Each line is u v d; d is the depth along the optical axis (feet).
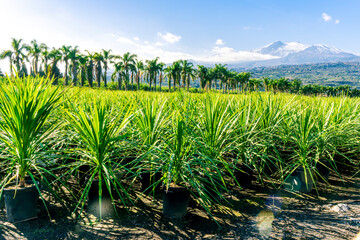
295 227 9.33
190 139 10.85
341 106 17.12
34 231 8.61
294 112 16.26
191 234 8.77
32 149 9.29
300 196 12.38
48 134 9.84
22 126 8.73
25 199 9.12
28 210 9.24
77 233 8.57
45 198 11.21
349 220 9.87
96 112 8.51
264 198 12.09
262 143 13.65
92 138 8.76
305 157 12.53
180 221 9.66
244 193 12.70
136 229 8.96
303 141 12.37
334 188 13.55
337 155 16.39
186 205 10.02
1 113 9.15
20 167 9.14
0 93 8.55
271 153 14.93
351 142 15.07
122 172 11.61
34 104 8.86
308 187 12.72
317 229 9.21
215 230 9.06
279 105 15.88
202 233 8.85
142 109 12.01
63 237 8.32
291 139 14.48
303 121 12.42
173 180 10.46
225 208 10.93
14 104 8.59
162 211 10.30
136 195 12.05
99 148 8.91
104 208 10.27
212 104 11.72
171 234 8.72
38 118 8.96
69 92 14.42
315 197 12.28
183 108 13.34
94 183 10.09
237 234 8.81
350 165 17.42
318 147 13.69
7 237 8.20
